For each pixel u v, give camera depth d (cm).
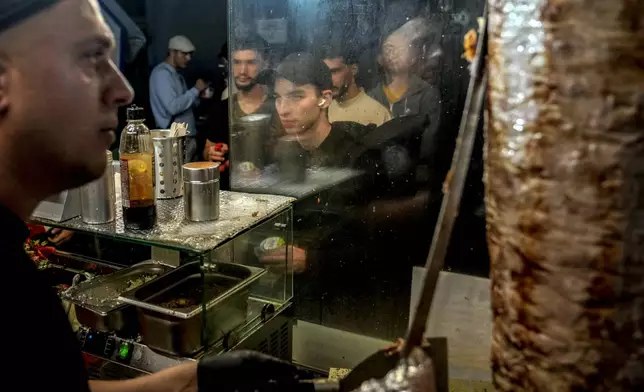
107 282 143
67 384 69
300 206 147
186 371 88
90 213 130
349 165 139
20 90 65
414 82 127
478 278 121
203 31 276
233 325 130
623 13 46
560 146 49
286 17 138
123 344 131
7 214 67
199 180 128
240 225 128
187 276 133
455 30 120
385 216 137
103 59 74
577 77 48
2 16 63
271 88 144
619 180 48
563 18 48
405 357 61
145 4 284
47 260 161
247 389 85
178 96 259
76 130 70
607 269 49
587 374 52
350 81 135
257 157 151
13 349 64
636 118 47
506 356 57
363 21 130
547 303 52
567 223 50
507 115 53
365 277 142
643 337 50
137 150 125
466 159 59
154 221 127
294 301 152
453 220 60
